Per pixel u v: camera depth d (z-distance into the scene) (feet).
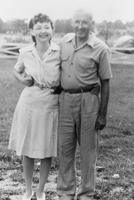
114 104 23.03
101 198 13.91
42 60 12.70
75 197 13.80
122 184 14.96
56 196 14.08
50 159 13.34
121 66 24.23
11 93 23.62
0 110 22.90
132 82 23.72
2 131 20.81
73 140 13.02
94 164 13.14
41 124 12.77
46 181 14.14
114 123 21.67
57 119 13.01
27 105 12.78
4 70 24.40
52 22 12.91
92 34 12.70
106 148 19.17
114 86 23.61
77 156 17.94
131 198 13.92
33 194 14.03
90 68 12.42
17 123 13.12
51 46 12.73
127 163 17.20
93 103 12.59
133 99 23.15
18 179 15.40
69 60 12.50
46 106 12.74
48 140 12.90
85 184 13.19
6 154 17.92
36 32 12.54
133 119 21.93
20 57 12.96
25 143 12.89
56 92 12.86
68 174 13.28
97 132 12.96
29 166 13.34
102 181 15.17
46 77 12.64
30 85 12.79
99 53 12.33
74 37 12.62
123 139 20.26
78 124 12.76
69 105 12.65
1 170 16.47
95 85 12.61
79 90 12.55
